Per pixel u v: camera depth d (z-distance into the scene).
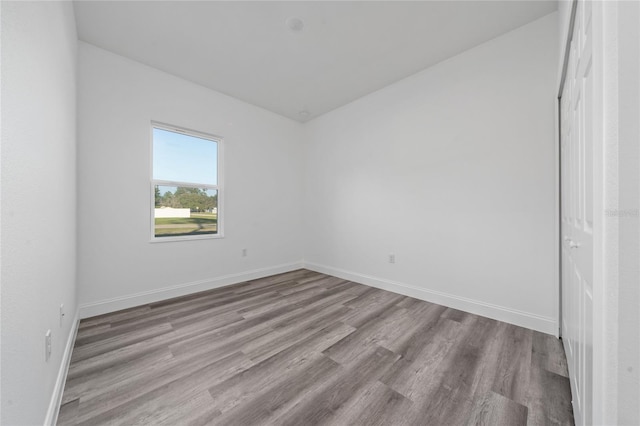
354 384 1.43
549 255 2.00
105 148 2.45
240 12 2.00
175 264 2.93
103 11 1.97
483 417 1.19
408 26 2.15
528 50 2.10
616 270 0.47
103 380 1.46
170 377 1.49
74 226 2.04
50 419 1.09
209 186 3.29
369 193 3.38
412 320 2.26
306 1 1.90
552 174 1.99
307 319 2.29
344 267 3.72
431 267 2.73
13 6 0.76
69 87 1.76
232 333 2.03
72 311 1.91
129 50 2.47
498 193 2.26
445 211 2.62
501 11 1.98
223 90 3.28
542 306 2.04
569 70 1.41
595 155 0.54
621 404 0.46
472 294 2.43
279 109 3.87
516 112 2.16
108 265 2.46
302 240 4.39
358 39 2.31
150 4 1.92
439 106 2.66
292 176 4.25
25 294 0.84
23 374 0.82
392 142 3.11
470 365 1.59
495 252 2.28
